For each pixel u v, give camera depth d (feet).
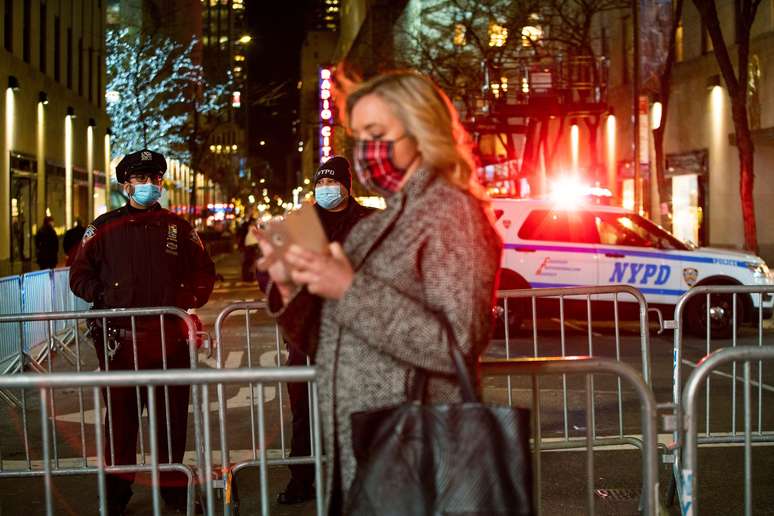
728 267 47.91
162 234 19.75
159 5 205.46
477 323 8.54
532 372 11.66
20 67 103.65
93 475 22.99
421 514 8.21
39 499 20.99
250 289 92.89
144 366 19.36
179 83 187.73
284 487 21.83
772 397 30.63
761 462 22.90
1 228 96.53
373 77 9.29
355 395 8.91
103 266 19.66
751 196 64.80
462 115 141.38
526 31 129.59
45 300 44.27
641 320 21.43
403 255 8.75
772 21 84.38
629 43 114.73
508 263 48.42
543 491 20.61
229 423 28.22
